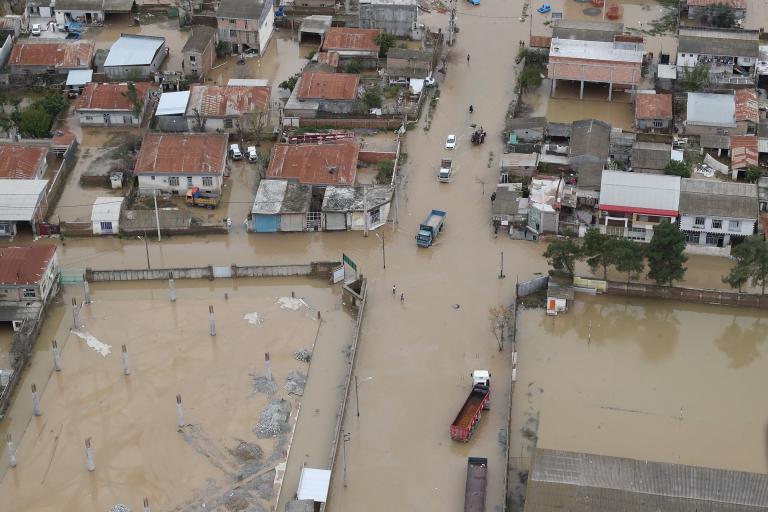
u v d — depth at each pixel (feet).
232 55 533.96
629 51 492.95
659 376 330.34
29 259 353.92
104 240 393.70
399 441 305.12
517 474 293.02
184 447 301.84
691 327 351.46
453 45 542.98
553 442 303.89
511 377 327.06
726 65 499.51
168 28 561.84
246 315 353.92
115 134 460.96
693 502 261.24
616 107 489.26
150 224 394.52
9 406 317.01
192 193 410.72
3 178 407.03
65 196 417.90
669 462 297.12
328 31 531.09
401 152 447.42
